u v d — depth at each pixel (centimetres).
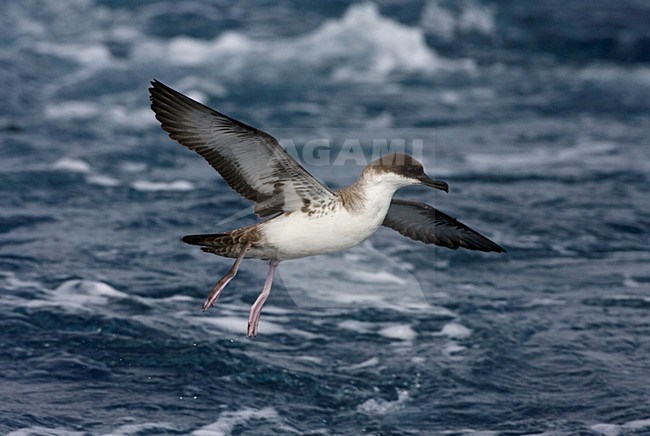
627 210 1781
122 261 1446
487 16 3388
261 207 955
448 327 1283
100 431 989
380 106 2520
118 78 2617
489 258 1536
